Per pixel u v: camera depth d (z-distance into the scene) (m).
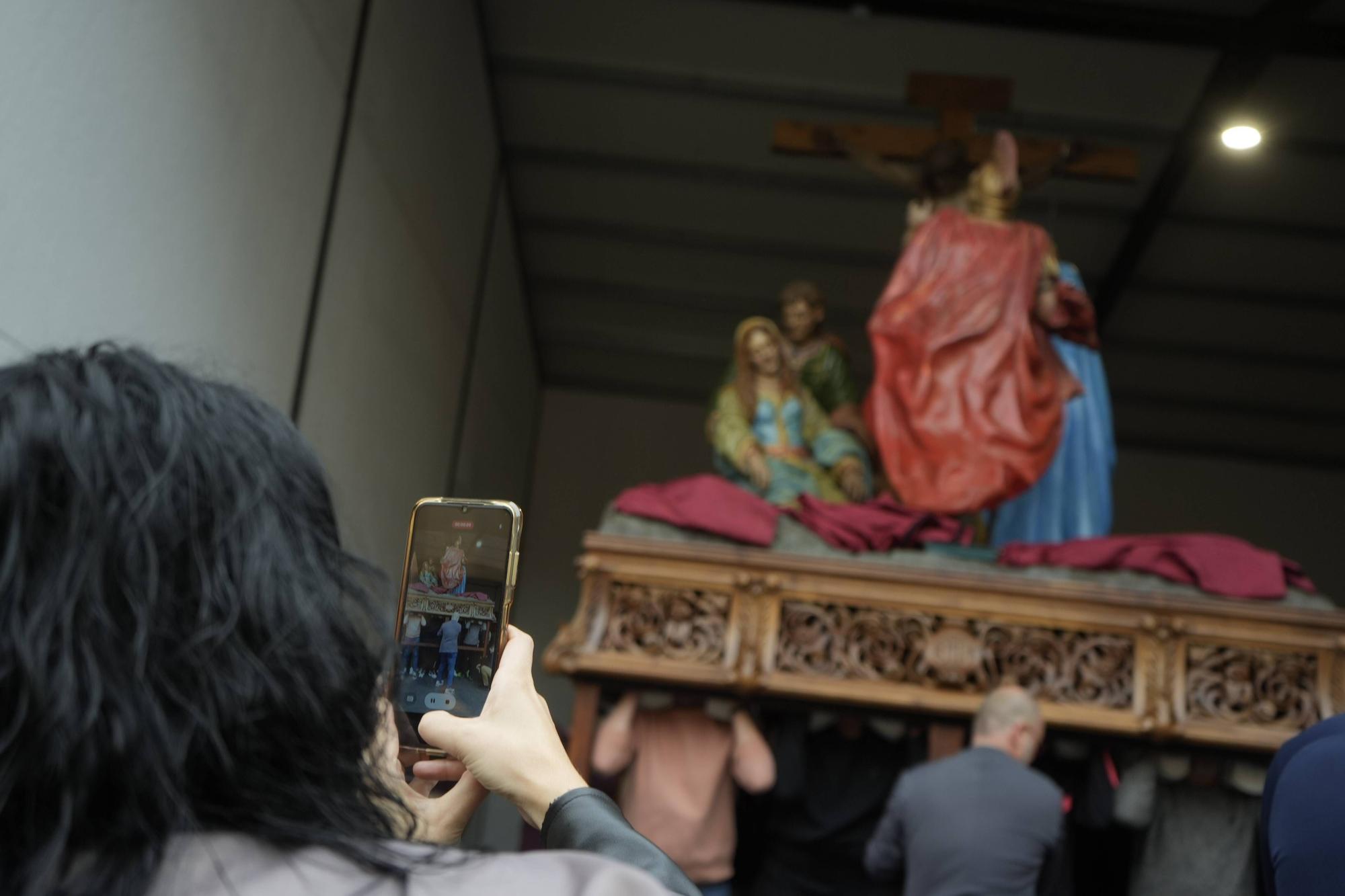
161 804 0.49
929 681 4.75
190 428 0.55
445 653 0.93
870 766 4.85
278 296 4.61
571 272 10.27
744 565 4.87
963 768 3.29
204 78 3.68
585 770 4.72
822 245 9.78
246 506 0.55
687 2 8.11
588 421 11.28
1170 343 10.20
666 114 8.88
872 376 10.78
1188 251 9.45
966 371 5.86
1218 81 8.10
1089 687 4.79
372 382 6.07
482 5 8.13
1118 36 8.02
